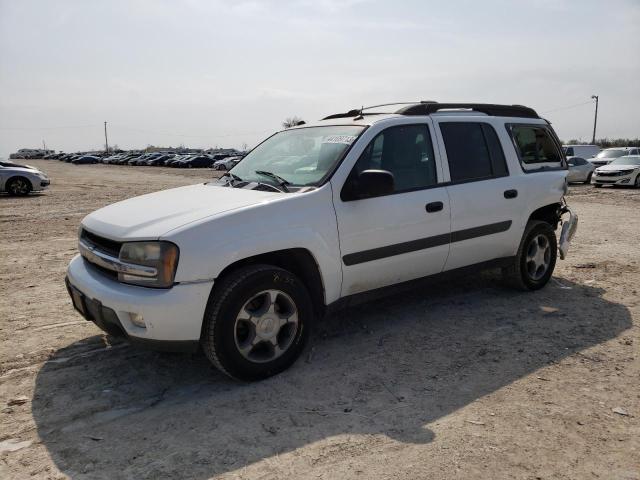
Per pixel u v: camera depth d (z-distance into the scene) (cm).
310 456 281
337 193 393
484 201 486
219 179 471
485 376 372
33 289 607
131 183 2733
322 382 367
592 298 548
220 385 366
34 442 298
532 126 562
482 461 273
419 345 430
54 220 1191
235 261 344
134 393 356
